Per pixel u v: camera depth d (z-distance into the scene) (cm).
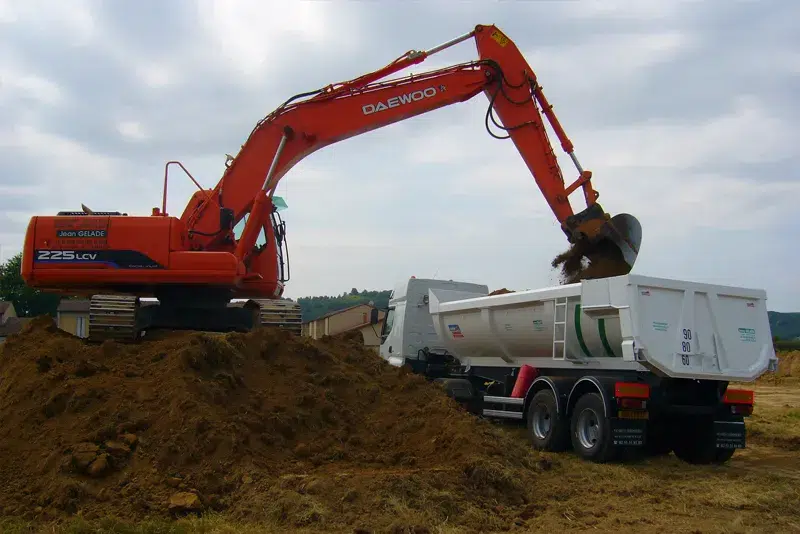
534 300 1227
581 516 729
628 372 1074
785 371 3925
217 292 1207
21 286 6425
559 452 1096
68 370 902
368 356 1130
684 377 1012
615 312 1036
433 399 983
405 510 672
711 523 706
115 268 1123
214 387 852
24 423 812
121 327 1086
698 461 1084
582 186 1293
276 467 781
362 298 9656
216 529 629
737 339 1053
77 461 727
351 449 864
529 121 1320
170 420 793
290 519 654
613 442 981
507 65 1332
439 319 1559
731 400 1059
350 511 671
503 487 775
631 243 1220
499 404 1315
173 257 1127
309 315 8494
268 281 1285
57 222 1134
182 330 1169
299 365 984
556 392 1105
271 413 863
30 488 714
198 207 1234
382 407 959
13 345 1031
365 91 1300
